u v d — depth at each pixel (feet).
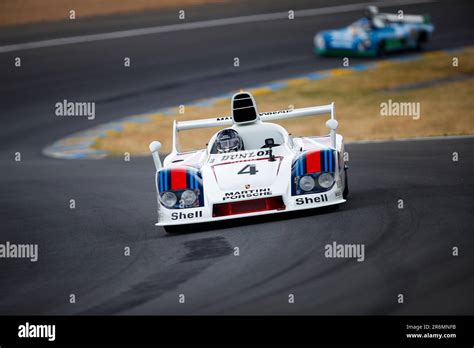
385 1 456.45
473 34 359.46
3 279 91.20
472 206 93.04
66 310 73.56
